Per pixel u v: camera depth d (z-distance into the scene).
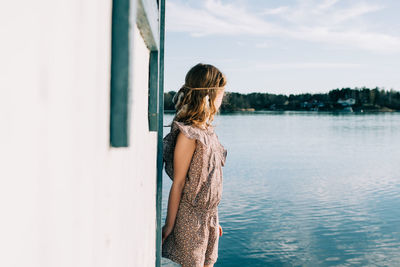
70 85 0.46
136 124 1.14
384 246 13.63
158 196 2.10
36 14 0.35
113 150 0.74
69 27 0.45
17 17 0.31
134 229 1.13
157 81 1.74
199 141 2.03
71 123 0.46
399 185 23.58
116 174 0.79
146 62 1.54
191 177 2.08
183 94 2.15
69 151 0.45
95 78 0.58
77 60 0.48
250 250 13.24
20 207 0.32
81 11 0.50
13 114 0.30
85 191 0.53
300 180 24.86
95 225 0.60
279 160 34.09
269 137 56.28
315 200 19.70
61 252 0.43
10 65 0.29
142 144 1.36
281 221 16.23
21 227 0.32
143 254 1.43
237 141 50.09
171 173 2.21
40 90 0.36
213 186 2.12
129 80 0.68
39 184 0.36
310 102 147.75
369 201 19.88
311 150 42.00
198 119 2.09
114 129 0.68
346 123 93.12
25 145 0.33
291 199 19.84
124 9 0.67
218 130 68.50
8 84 0.29
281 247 13.41
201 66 2.11
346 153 40.03
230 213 17.30
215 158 2.14
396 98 145.38
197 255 2.10
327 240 14.23
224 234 14.72
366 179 25.69
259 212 17.48
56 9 0.40
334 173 27.83
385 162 33.69
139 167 1.25
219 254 13.02
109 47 0.66
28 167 0.33
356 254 12.98
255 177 25.64
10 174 0.30
